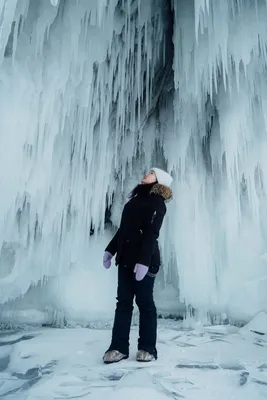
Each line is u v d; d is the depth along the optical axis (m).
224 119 3.54
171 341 2.35
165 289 4.15
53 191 3.16
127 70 3.69
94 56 2.96
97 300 3.44
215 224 3.59
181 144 3.75
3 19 1.85
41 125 2.61
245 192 3.68
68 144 3.25
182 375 1.50
